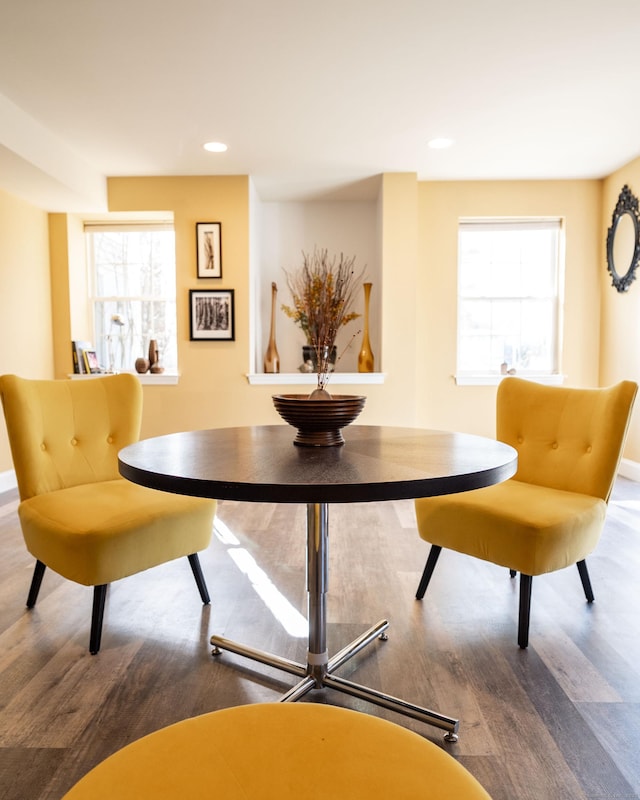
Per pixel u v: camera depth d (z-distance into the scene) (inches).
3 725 54.7
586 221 179.5
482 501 76.0
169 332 191.8
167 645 70.3
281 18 91.9
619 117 131.0
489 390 183.5
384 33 96.3
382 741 27.8
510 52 102.7
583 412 83.4
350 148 149.7
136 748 27.0
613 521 124.5
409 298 172.4
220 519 127.7
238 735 27.9
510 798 45.8
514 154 155.6
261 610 80.2
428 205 179.8
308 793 24.4
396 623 76.4
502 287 187.2
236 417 174.1
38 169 133.5
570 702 58.7
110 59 104.2
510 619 77.9
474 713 56.8
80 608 81.0
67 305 179.9
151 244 190.7
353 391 174.4
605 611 80.4
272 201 194.2
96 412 87.2
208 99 120.6
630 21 93.3
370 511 133.2
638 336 159.5
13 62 104.8
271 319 189.3
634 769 49.1
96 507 72.6
